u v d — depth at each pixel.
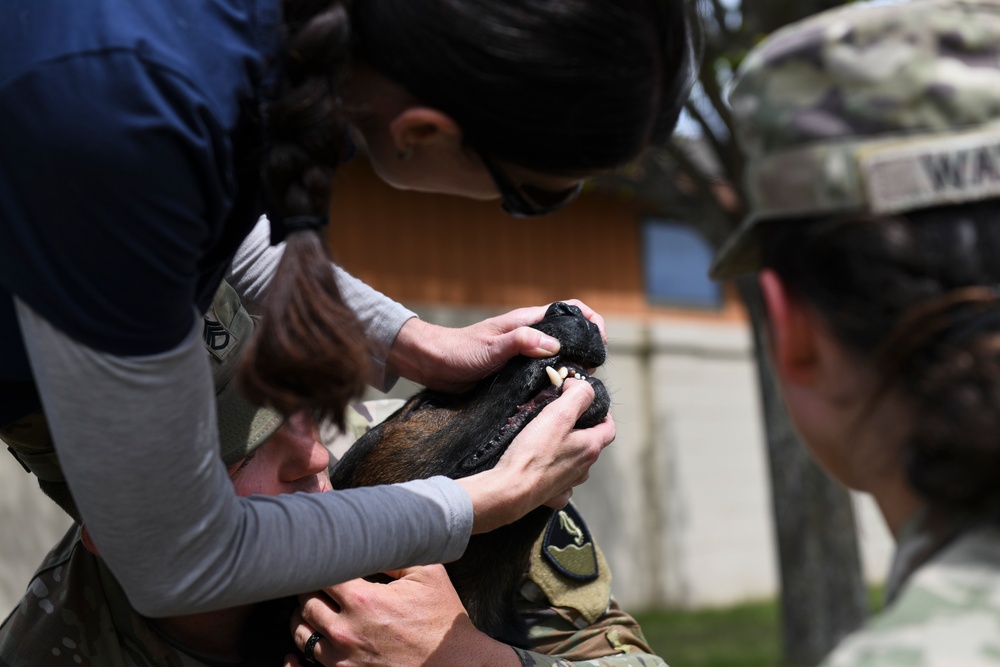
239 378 1.55
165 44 1.49
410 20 1.59
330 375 1.49
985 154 1.27
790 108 1.36
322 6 1.57
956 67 1.30
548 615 2.55
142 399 1.53
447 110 1.63
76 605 2.30
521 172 1.72
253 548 1.65
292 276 1.51
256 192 1.69
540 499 2.06
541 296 11.92
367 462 2.54
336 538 1.71
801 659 8.23
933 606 1.20
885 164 1.29
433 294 11.09
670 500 12.36
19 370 1.82
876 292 1.29
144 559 1.60
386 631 2.15
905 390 1.29
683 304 13.23
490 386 2.42
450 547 1.85
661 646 9.50
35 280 1.52
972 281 1.27
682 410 12.63
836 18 1.36
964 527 1.28
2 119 1.48
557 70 1.56
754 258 1.57
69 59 1.46
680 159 7.64
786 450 8.31
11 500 8.20
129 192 1.44
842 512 8.30
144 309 1.50
